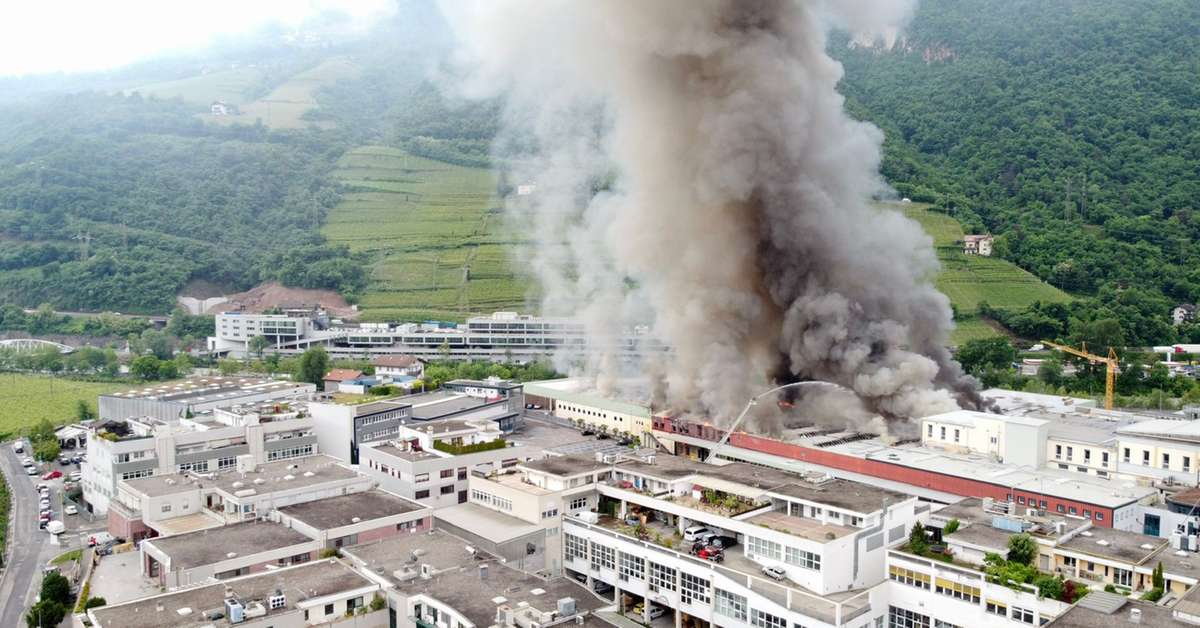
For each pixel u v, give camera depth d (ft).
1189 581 192.34
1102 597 181.47
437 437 336.90
